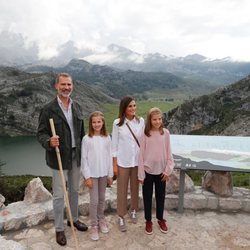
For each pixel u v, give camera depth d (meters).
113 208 5.21
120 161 4.51
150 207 4.50
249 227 4.71
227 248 4.16
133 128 4.52
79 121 4.24
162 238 4.38
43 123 4.03
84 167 4.24
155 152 4.37
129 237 4.40
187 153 5.18
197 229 4.64
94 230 4.33
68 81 3.97
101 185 4.45
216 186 5.38
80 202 5.04
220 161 4.91
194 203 5.23
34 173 43.81
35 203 4.98
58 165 4.06
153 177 4.47
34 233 4.44
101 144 4.32
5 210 4.73
